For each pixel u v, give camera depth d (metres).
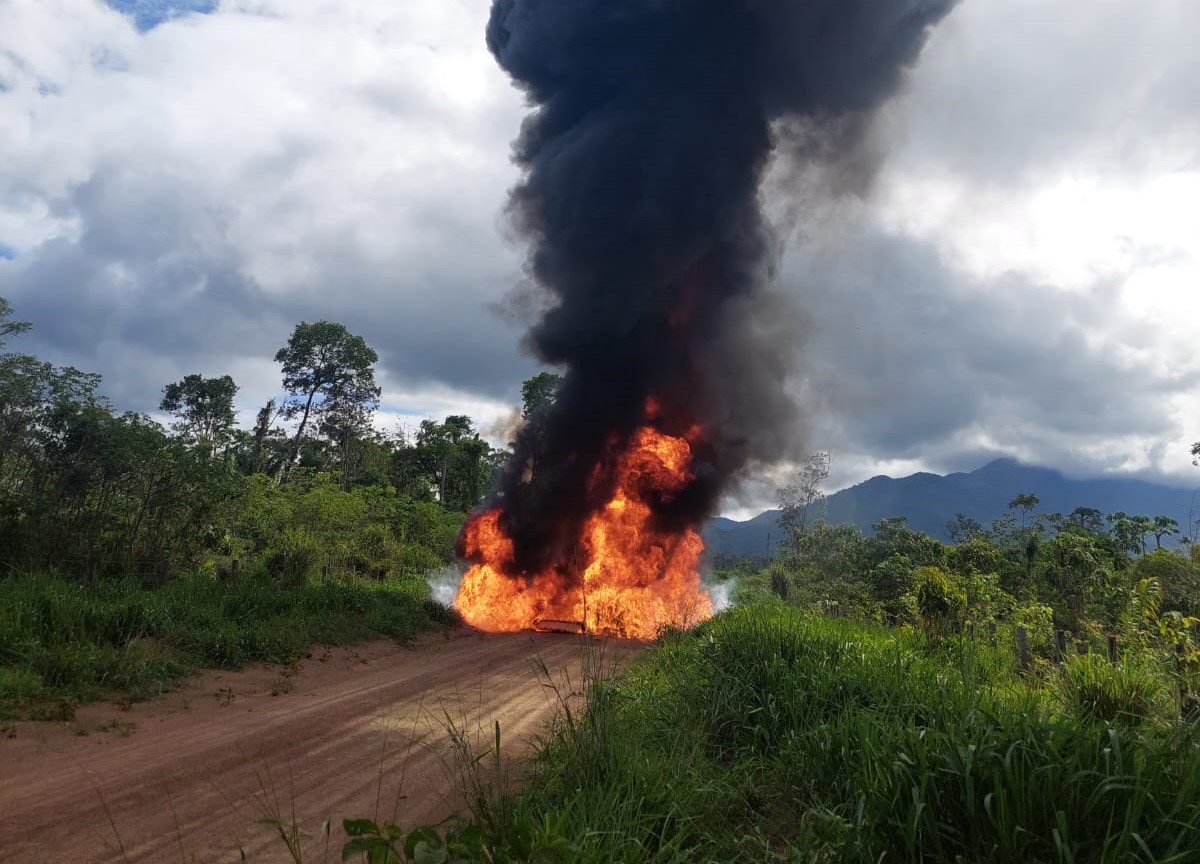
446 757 6.62
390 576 27.88
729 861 4.08
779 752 5.92
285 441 55.50
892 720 5.79
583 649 8.60
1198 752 4.08
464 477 55.56
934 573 14.74
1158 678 6.71
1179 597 10.84
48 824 4.80
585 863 3.68
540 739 6.70
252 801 5.39
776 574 28.78
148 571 15.99
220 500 17.97
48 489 15.27
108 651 9.54
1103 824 3.81
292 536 22.89
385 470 53.25
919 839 3.94
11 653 8.62
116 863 4.29
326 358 55.44
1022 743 4.13
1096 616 15.73
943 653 9.36
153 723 7.64
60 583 12.40
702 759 5.73
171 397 56.03
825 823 4.35
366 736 7.37
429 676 11.26
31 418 15.07
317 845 4.61
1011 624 12.89
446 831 4.82
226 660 10.86
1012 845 3.66
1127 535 49.28
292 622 13.59
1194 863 3.43
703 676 7.84
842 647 8.41
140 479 16.50
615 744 5.47
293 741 7.12
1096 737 4.30
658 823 4.57
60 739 6.80
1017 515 54.78
